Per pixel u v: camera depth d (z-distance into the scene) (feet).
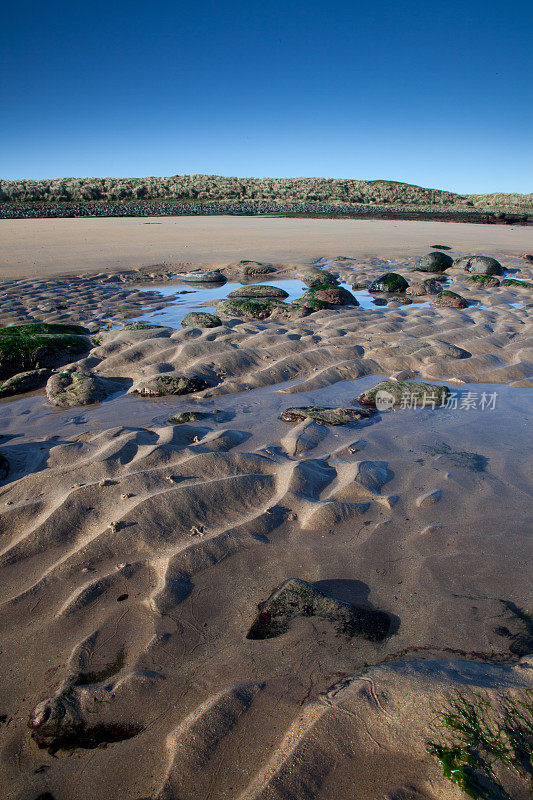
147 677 6.28
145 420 14.75
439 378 18.19
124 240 59.21
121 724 5.71
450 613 7.45
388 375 18.57
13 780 5.22
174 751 5.32
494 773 5.00
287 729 5.54
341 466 11.55
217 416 14.88
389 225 90.58
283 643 6.85
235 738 5.47
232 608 7.53
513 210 156.97
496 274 43.45
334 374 18.29
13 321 25.84
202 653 6.70
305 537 9.09
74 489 9.73
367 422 14.48
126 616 7.29
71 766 5.31
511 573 8.32
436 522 9.66
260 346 20.45
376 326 23.45
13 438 13.56
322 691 6.04
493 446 13.00
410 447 12.91
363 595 7.84
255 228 77.36
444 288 37.52
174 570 8.04
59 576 7.97
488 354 20.15
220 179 182.80
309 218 108.78
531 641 6.91
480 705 5.58
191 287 37.81
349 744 5.30
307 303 28.43
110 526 8.73
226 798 4.90
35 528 8.82
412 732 5.36
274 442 12.94
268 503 9.89
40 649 6.76
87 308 29.50
